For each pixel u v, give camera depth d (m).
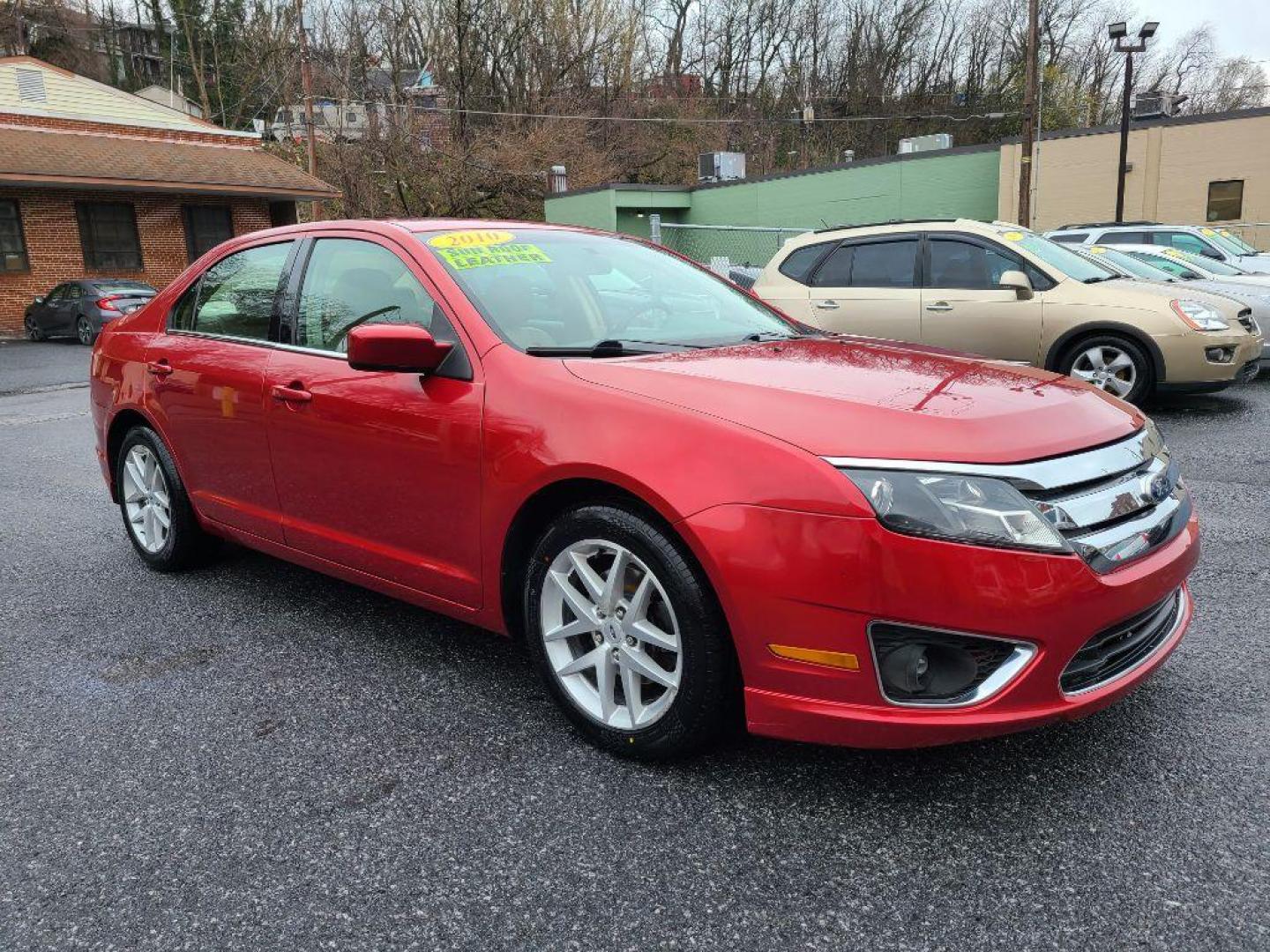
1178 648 3.27
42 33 51.03
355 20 42.84
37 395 11.97
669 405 2.49
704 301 3.60
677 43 54.50
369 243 3.40
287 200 27.95
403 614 3.87
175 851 2.31
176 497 4.19
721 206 35.16
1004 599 2.12
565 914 2.04
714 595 2.38
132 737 2.87
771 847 2.25
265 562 4.59
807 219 32.88
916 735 2.19
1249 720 2.75
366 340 2.75
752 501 2.26
